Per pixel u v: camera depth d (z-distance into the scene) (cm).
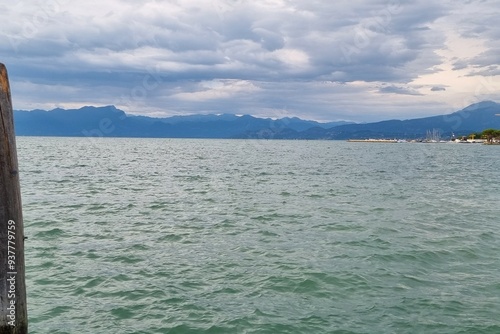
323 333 1004
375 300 1202
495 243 1870
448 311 1131
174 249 1739
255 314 1101
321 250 1722
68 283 1320
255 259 1591
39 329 1014
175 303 1170
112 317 1082
